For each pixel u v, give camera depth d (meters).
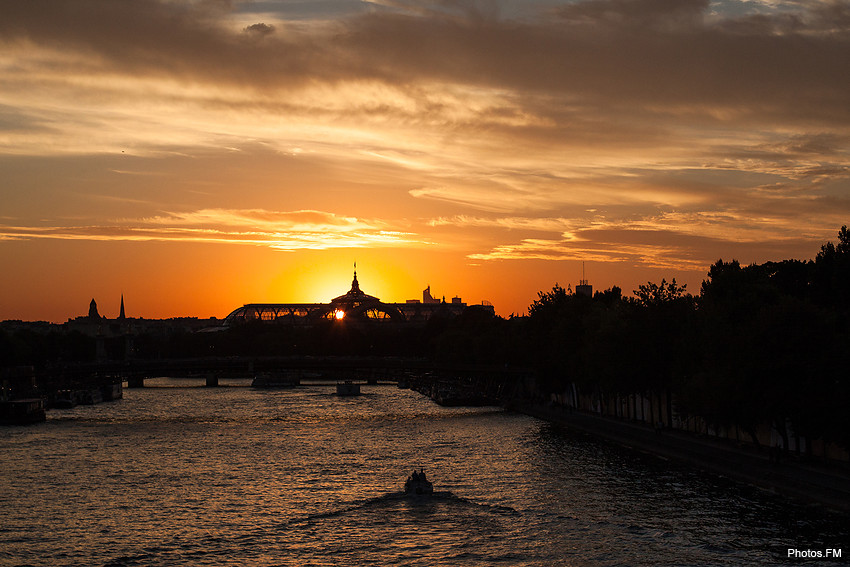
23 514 126.94
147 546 110.94
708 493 129.50
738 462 138.75
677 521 114.88
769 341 131.00
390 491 139.50
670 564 99.50
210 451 185.50
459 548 107.50
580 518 118.88
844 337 125.88
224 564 103.69
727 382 135.50
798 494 121.06
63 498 137.12
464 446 188.12
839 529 108.62
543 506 126.06
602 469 153.25
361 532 115.31
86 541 113.38
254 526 119.25
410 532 114.56
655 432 183.00
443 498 132.38
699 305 180.62
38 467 164.88
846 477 123.00
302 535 114.62
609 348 185.25
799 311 131.88
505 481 144.75
